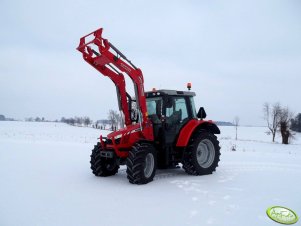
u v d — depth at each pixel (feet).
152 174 20.99
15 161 29.17
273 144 112.98
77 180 21.08
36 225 12.32
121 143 21.27
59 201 15.80
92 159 22.48
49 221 12.80
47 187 18.86
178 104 24.84
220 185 20.10
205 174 24.04
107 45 20.56
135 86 22.00
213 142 24.99
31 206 14.88
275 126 150.10
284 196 17.43
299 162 31.53
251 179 22.24
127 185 19.71
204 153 25.04
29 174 22.88
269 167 27.86
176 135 24.08
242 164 29.53
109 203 15.55
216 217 13.67
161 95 23.34
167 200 16.26
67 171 24.44
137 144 20.66
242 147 83.05
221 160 32.48
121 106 23.40
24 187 18.75
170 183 20.56
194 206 15.26
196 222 12.98
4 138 62.64
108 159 23.31
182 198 16.72
